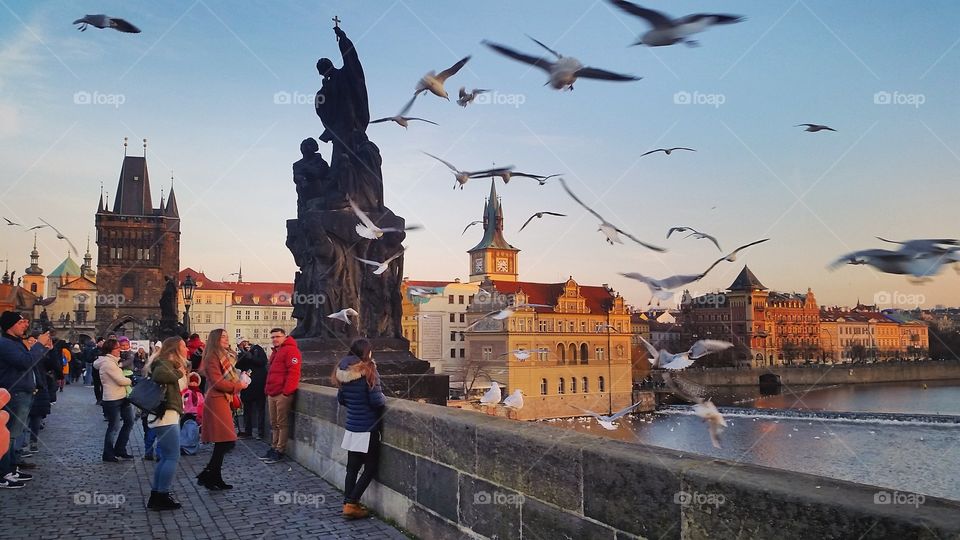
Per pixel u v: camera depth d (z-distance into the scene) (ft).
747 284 479.82
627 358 393.91
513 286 383.24
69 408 74.38
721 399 364.79
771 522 11.11
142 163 461.78
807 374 444.96
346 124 51.80
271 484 32.99
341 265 49.42
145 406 27.71
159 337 136.15
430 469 22.61
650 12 17.25
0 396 15.07
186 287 119.34
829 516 10.26
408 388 46.75
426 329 392.88
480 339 368.27
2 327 33.24
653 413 267.80
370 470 26.55
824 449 197.77
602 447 15.30
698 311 479.41
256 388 48.91
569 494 15.89
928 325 561.43
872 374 474.08
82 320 437.17
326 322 48.44
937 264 15.88
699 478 12.52
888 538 9.48
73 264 543.80
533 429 18.44
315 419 36.19
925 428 248.93
